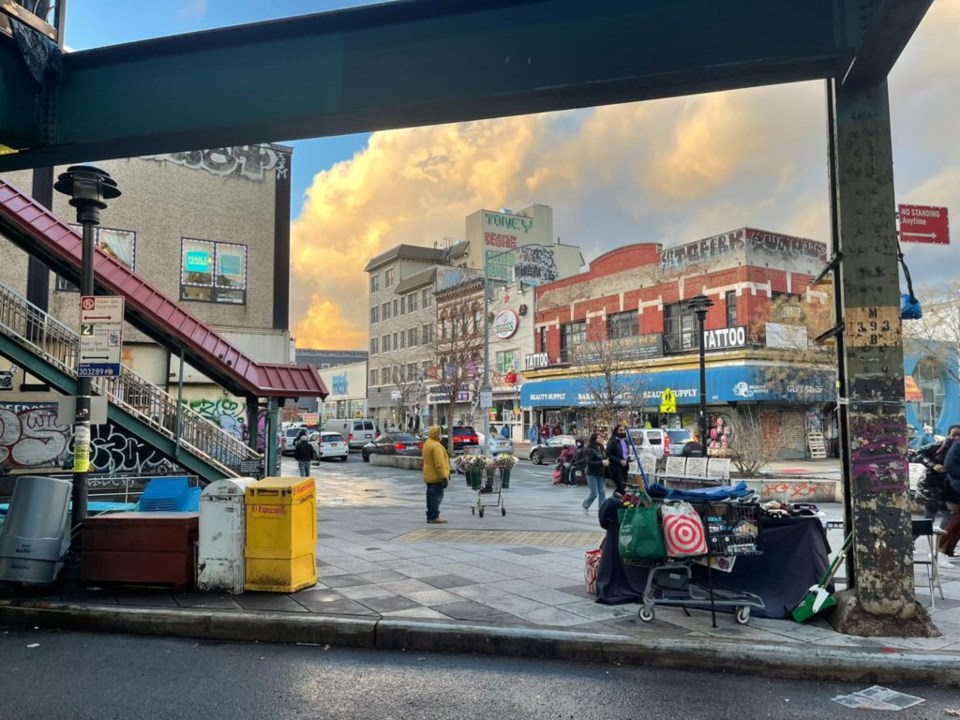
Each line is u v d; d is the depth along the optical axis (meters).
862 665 5.04
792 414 31.48
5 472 16.77
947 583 7.46
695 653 5.30
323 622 5.99
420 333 57.34
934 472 11.25
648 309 35.59
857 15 5.44
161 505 9.62
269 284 26.53
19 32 6.56
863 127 5.96
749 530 5.94
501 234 59.81
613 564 6.70
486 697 4.73
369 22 6.44
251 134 6.91
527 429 43.12
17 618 6.57
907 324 34.78
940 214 6.25
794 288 32.12
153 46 6.85
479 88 6.14
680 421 33.09
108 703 4.62
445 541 10.09
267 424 16.03
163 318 14.57
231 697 4.73
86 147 7.16
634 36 5.82
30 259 22.00
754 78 5.86
